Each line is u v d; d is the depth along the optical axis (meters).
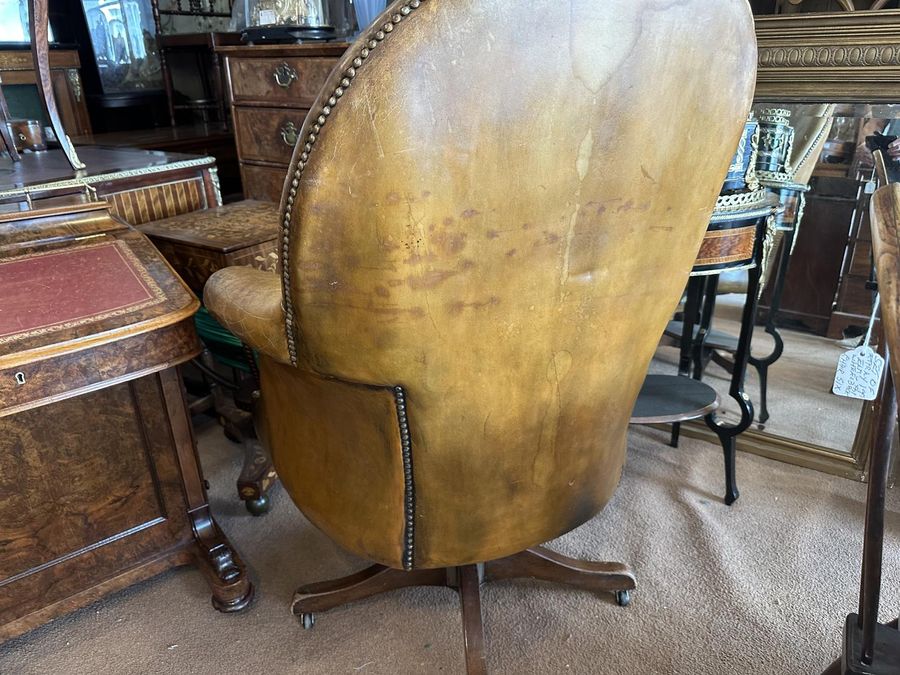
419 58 0.61
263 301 0.88
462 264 0.72
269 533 1.60
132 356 1.06
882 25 1.43
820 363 1.80
